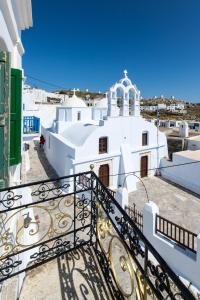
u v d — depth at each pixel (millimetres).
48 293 3891
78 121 24672
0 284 3691
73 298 3803
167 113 74812
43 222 9484
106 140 19000
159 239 10219
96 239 4758
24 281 4129
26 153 23156
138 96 20953
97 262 4574
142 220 11172
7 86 3855
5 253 4023
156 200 16594
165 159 21938
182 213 14539
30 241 5605
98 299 3781
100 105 30609
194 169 18203
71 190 14352
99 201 4410
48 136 23484
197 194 17594
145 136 21703
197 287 8703
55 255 4723
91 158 17703
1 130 3879
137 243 2764
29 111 33281
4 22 3998
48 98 62969
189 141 28844
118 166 19672
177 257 9516
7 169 3984
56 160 20172
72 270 4371
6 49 4535
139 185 19594
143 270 2623
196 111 84625
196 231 12430
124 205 12328
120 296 3439
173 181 20297
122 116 19641
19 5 5684
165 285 2123
